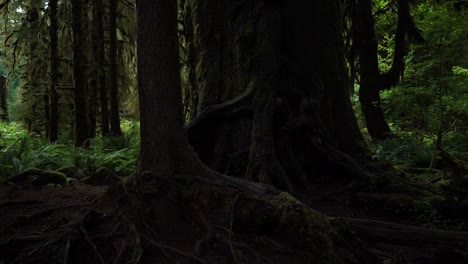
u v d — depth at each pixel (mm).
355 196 6391
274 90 7027
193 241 4266
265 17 7371
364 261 4094
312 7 7812
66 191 6656
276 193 4977
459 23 9109
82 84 12812
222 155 6969
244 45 7352
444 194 5973
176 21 5125
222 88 7668
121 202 4824
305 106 7141
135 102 18078
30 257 3941
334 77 7766
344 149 7570
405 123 12227
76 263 3949
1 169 8016
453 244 4562
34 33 13328
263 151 6418
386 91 14086
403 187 6613
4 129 19547
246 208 4504
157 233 4375
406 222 5715
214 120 7121
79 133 12625
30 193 6484
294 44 7652
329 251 3920
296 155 7051
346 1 13781
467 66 13836
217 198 4656
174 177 4727
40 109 16547
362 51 13461
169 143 4879
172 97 4965
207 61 7875
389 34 16438
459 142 11055
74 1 12797
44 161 8641
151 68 4918
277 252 4125
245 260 3963
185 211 4594
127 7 15906
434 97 10641
